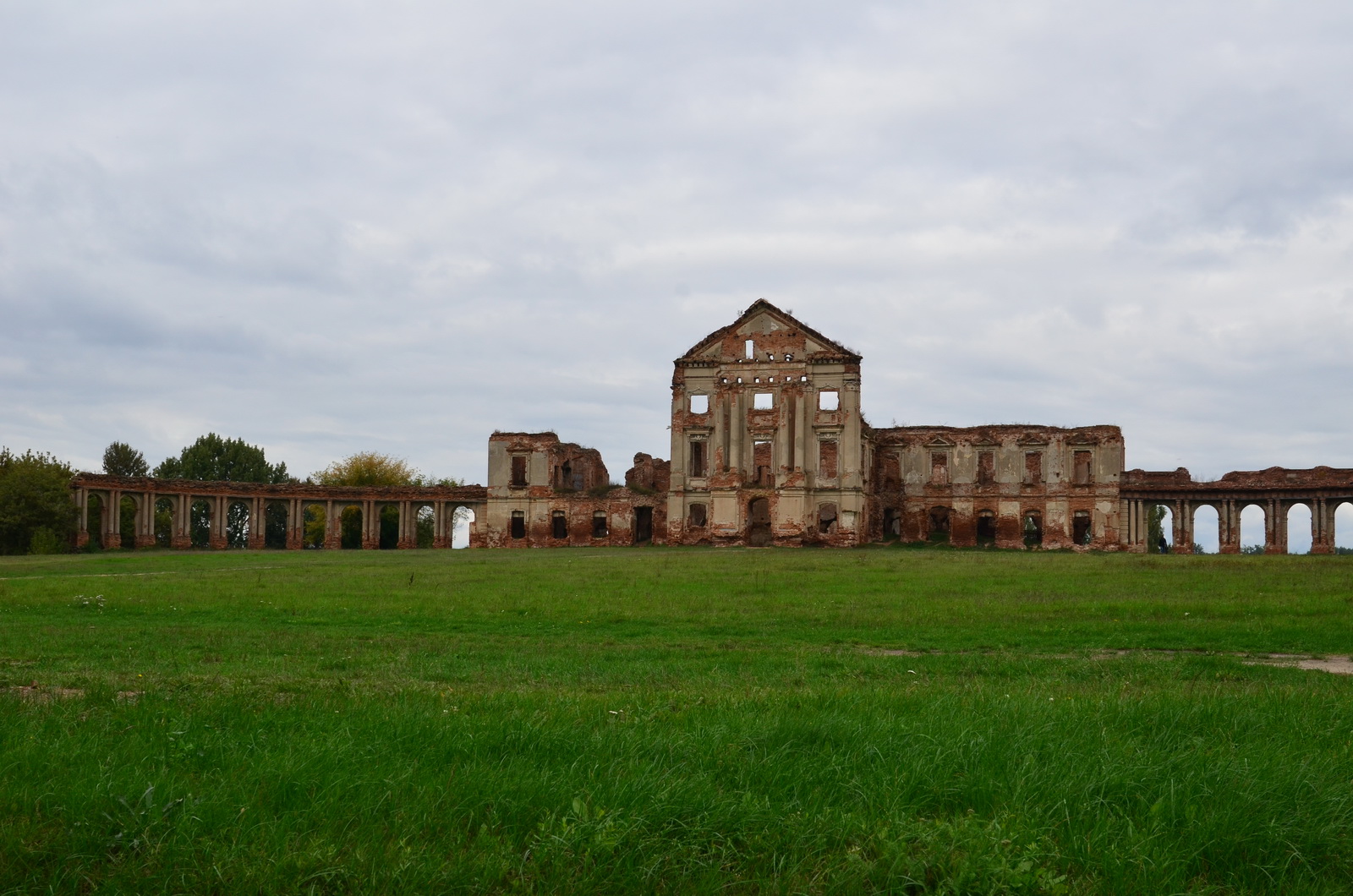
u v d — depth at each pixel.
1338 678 19.22
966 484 85.88
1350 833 9.94
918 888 9.27
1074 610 30.72
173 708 14.06
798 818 10.09
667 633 27.02
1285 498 80.62
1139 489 83.31
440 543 96.25
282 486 91.69
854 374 81.94
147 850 9.39
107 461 114.81
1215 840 9.58
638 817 9.87
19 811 10.04
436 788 10.55
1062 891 8.94
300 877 8.97
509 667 20.47
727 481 83.12
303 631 27.09
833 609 31.72
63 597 35.34
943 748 11.81
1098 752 11.85
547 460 91.25
